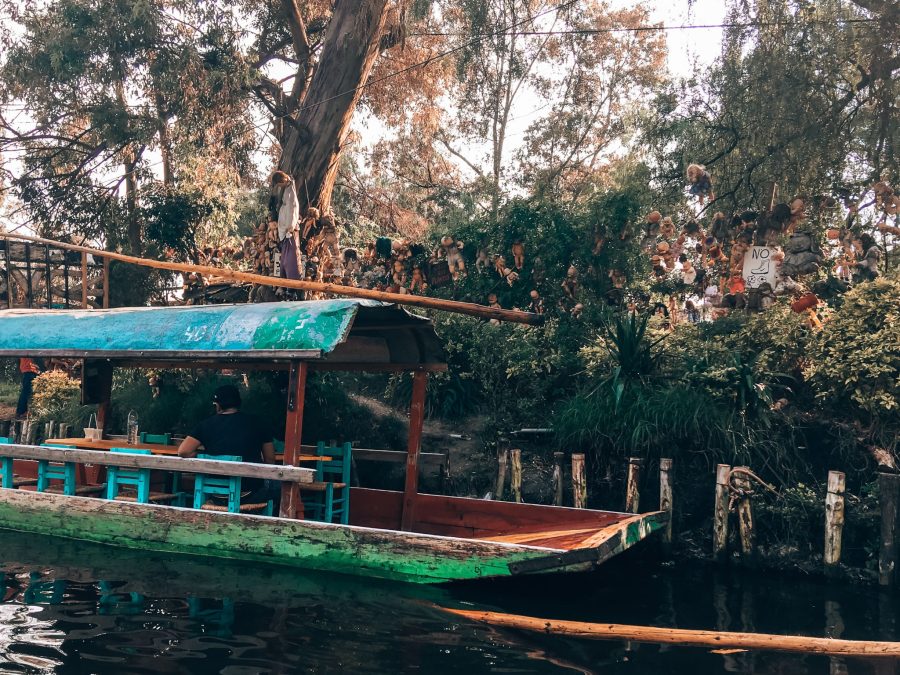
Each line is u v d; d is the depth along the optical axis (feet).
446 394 39.47
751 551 24.62
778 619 19.15
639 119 40.86
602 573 23.49
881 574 22.58
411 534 20.02
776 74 33.83
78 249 28.48
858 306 29.30
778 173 34.53
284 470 21.43
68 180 59.06
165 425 39.06
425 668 14.40
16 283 50.83
